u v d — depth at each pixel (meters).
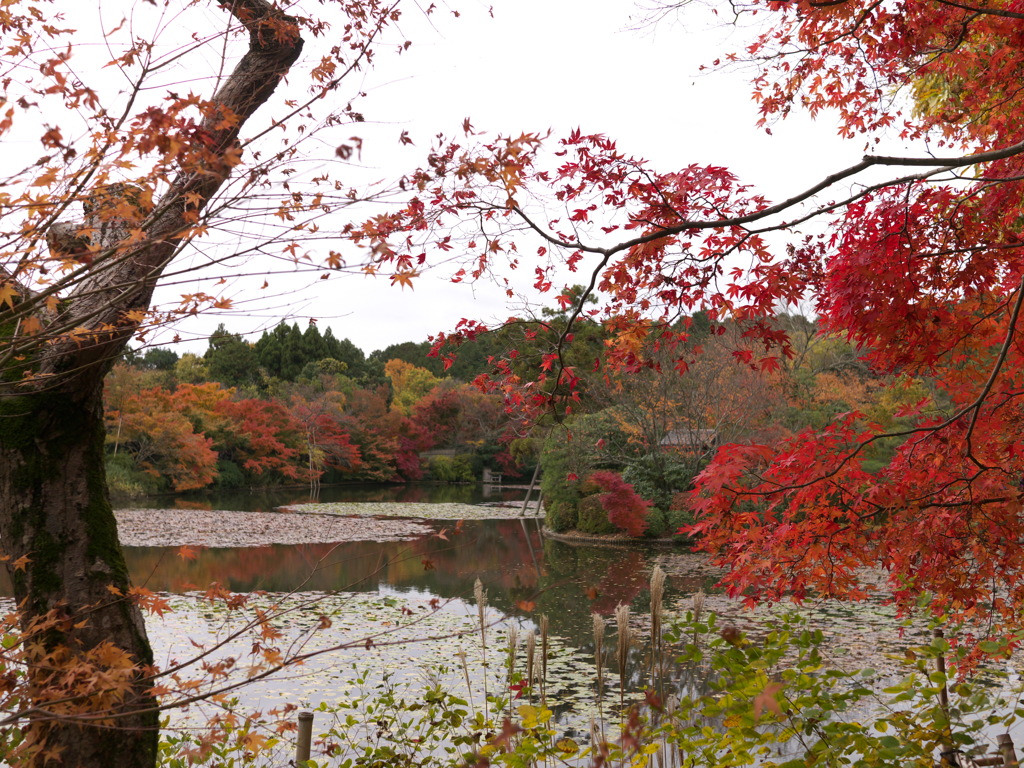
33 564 2.88
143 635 3.00
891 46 3.55
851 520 3.04
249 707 5.75
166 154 1.69
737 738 2.39
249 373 48.72
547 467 22.47
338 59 2.47
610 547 18.83
